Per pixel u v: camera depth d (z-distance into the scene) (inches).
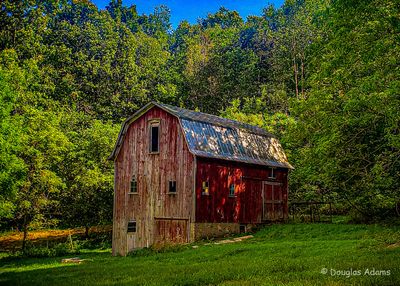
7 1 3678.6
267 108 2807.6
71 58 3727.9
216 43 4773.6
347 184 1097.4
